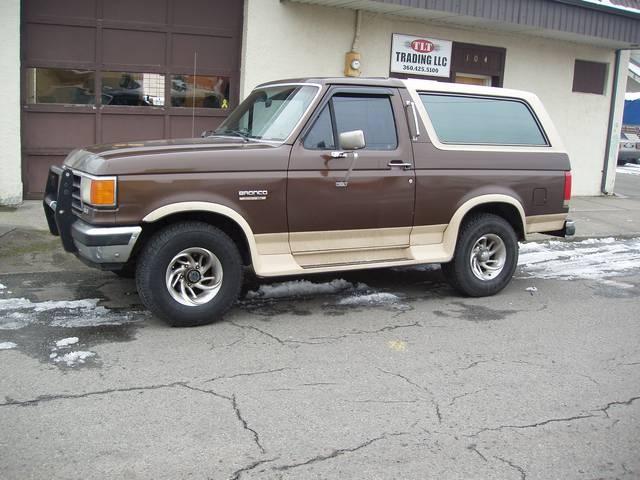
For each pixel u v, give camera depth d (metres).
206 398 4.36
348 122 6.14
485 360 5.24
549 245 10.00
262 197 5.70
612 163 15.16
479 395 4.58
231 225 5.86
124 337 5.41
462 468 3.63
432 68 12.37
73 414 4.07
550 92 14.02
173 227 5.52
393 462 3.66
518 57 13.42
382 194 6.22
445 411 4.31
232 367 4.89
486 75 13.16
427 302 6.80
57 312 5.96
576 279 8.02
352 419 4.15
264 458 3.66
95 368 4.77
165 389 4.46
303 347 5.36
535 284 7.73
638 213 13.06
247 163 5.64
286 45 10.93
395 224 6.37
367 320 6.12
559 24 12.39
